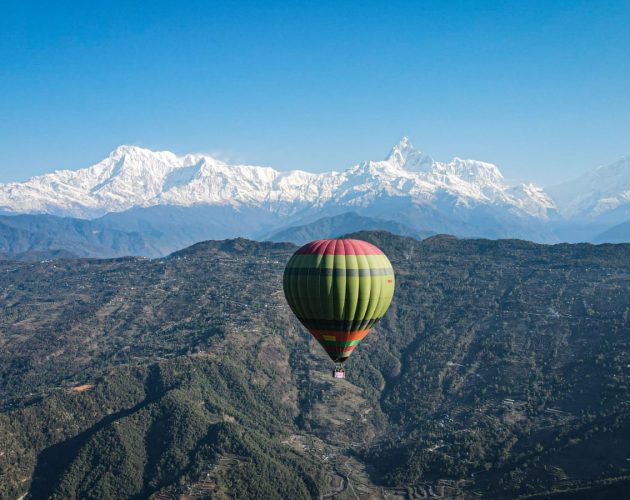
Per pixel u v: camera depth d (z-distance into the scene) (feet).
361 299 344.08
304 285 345.92
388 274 355.56
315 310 348.79
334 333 354.13
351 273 342.03
